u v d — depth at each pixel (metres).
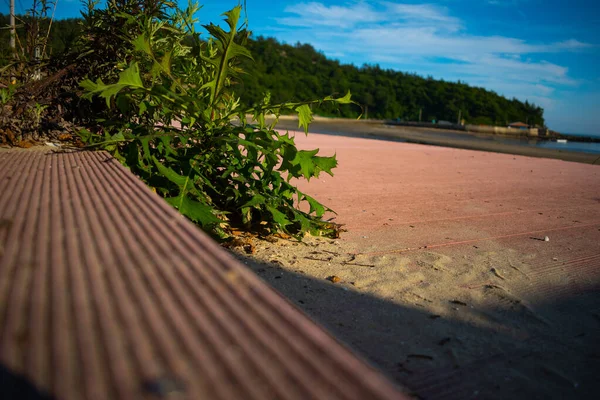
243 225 3.54
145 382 0.73
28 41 4.80
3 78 4.27
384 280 2.77
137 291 1.03
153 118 4.12
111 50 4.16
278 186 3.58
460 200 5.79
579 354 2.01
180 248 1.31
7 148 3.53
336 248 3.36
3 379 0.72
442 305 2.45
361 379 0.78
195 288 1.06
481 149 23.41
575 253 3.61
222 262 1.23
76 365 0.76
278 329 0.92
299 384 0.76
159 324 0.90
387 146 16.86
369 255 3.24
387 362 1.84
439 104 135.88
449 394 1.66
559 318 2.38
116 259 1.20
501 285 2.81
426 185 6.94
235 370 0.78
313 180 6.69
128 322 0.90
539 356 1.98
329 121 90.25
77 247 1.28
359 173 7.93
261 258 2.98
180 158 3.30
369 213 4.69
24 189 1.99
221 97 3.60
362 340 2.00
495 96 146.50
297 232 3.63
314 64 130.88
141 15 3.88
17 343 0.82
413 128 88.56
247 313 0.97
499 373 1.82
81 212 1.63
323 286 2.59
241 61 3.62
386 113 127.06
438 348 1.99
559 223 4.72
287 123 47.62
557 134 98.94
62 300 0.97
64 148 3.59
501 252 3.54
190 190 2.98
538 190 7.13
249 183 3.53
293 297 2.40
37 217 1.56
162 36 4.08
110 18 4.06
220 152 3.47
